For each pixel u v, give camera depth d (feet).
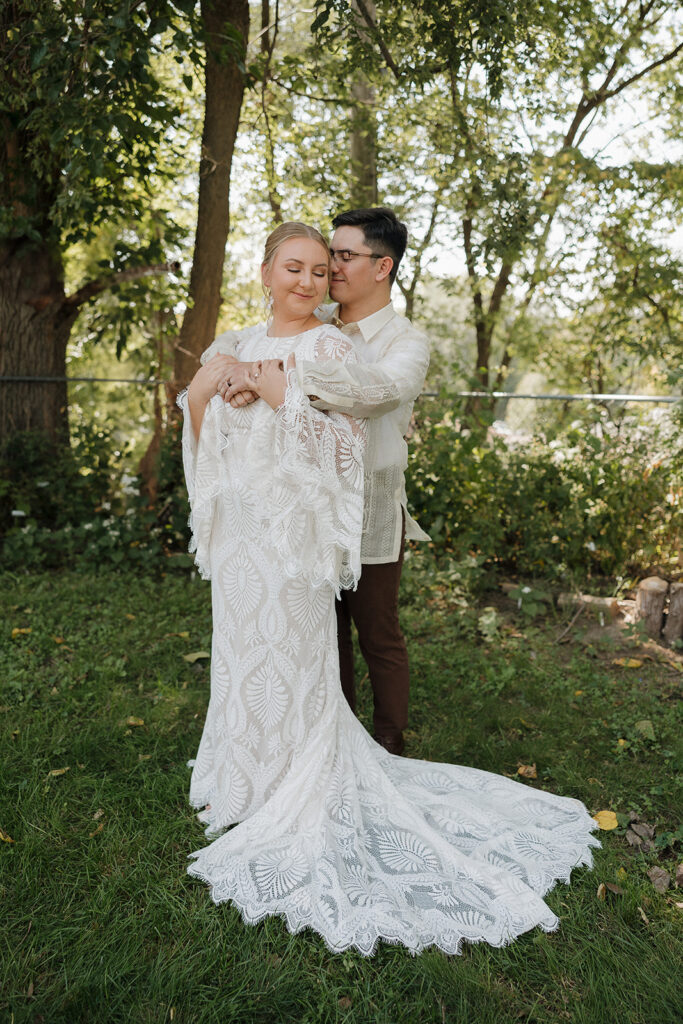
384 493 8.29
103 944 6.32
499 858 7.46
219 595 7.63
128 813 8.07
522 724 10.30
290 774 7.54
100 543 15.61
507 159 18.44
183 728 9.87
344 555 7.44
